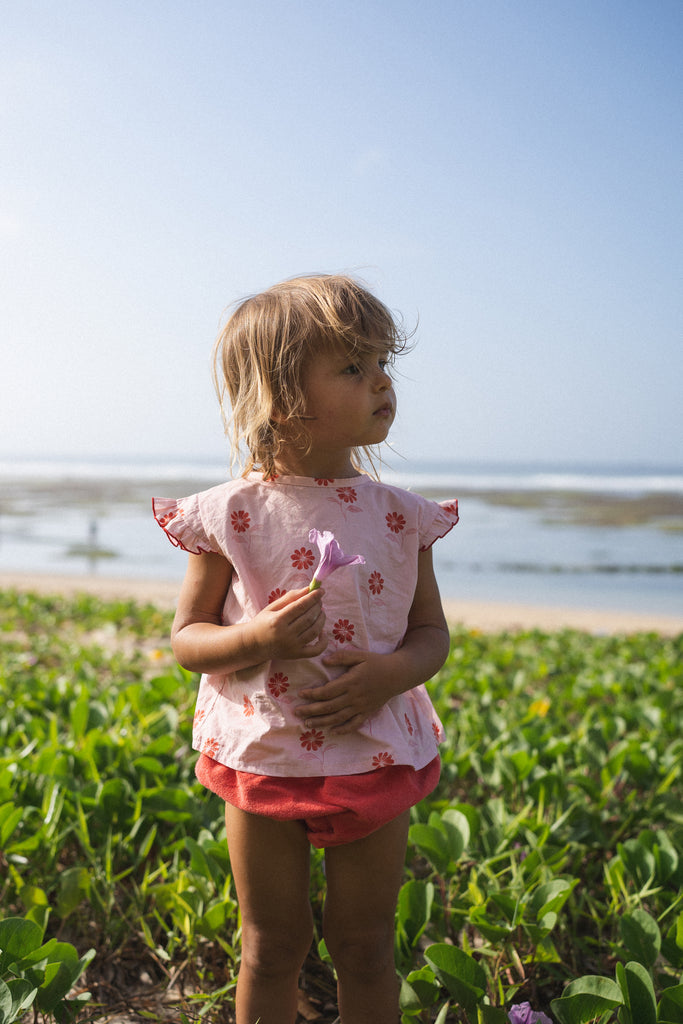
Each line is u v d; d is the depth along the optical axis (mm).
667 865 2486
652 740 3760
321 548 1563
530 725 4008
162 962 2312
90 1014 2119
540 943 2139
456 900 2363
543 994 2246
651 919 2125
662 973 2133
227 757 1679
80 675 5191
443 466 78500
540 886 2262
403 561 1804
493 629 10422
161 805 2801
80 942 2393
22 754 3154
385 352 1775
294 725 1626
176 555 19812
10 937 1914
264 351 1724
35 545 21703
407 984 1954
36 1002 1883
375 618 1744
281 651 1562
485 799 3465
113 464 82562
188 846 2396
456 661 6789
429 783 1786
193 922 2180
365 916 1704
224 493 1803
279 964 1716
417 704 1872
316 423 1733
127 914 2422
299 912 1716
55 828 2604
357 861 1684
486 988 2064
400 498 1856
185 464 82062
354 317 1713
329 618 1701
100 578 15789
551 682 6426
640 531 24000
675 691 5574
